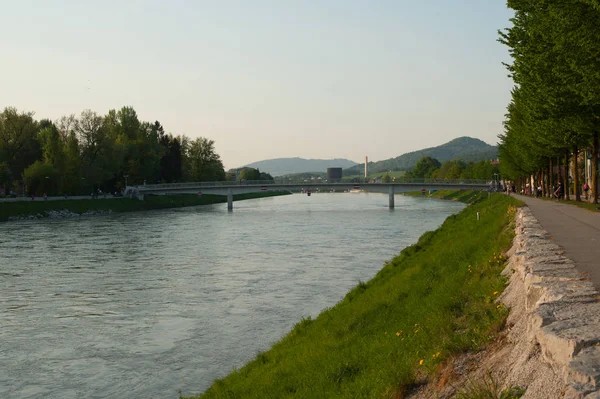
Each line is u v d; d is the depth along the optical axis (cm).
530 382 788
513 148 8569
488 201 7544
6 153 12900
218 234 7881
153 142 17062
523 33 3888
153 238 7400
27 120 13488
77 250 6200
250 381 1786
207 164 19788
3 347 2731
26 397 2138
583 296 941
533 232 2162
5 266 5106
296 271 4603
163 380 2250
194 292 3881
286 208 15250
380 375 1302
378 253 5559
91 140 13938
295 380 1609
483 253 2370
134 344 2734
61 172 12531
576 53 2783
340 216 11356
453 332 1380
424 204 16362
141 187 14938
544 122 4944
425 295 2111
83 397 2120
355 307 2389
